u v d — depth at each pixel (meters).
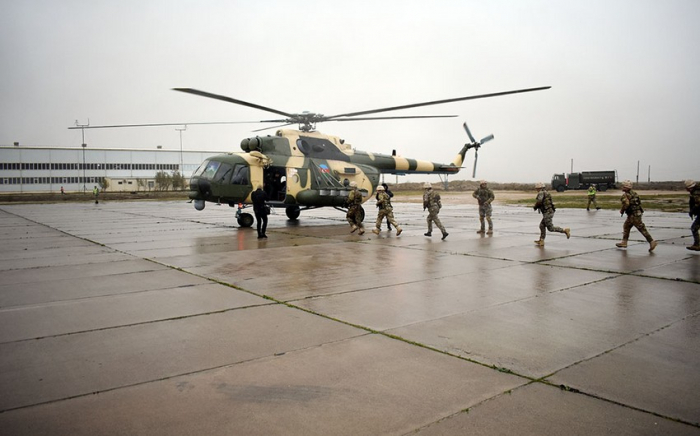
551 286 7.09
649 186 85.81
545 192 11.39
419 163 22.20
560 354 4.29
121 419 3.15
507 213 24.50
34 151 87.38
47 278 7.70
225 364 4.06
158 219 21.81
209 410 3.27
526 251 10.73
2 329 5.00
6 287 7.01
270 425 3.07
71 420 3.13
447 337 4.76
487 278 7.69
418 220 20.28
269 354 4.29
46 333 4.88
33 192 87.19
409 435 2.95
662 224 17.45
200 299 6.28
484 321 5.30
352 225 14.49
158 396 3.47
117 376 3.81
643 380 3.73
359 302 6.13
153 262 9.30
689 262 9.18
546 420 3.12
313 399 3.43
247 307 5.89
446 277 7.77
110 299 6.28
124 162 95.12
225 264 9.06
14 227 17.86
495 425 3.06
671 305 5.99
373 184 19.36
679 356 4.24
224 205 37.28
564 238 13.27
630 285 7.16
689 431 2.99
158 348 4.44
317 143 18.14
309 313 5.61
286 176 16.64
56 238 13.80
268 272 8.22
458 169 24.44
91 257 9.95
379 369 3.95
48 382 3.70
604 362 4.10
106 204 41.25
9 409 3.27
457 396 3.47
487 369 3.95
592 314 5.59
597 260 9.45
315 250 11.00
